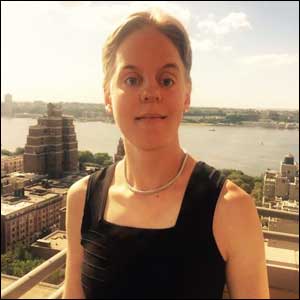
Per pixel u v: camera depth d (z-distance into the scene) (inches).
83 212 37.8
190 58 34.9
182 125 34.9
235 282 31.1
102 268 33.4
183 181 33.3
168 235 31.2
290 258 73.5
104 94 37.2
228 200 31.0
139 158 34.0
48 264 48.6
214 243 30.7
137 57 32.4
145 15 33.2
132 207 34.0
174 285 30.5
